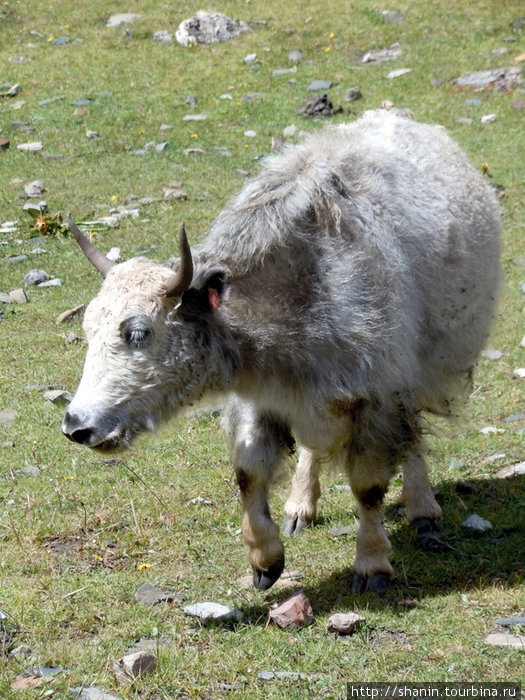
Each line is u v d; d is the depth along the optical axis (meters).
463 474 18.94
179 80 48.84
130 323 12.85
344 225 14.15
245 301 13.63
